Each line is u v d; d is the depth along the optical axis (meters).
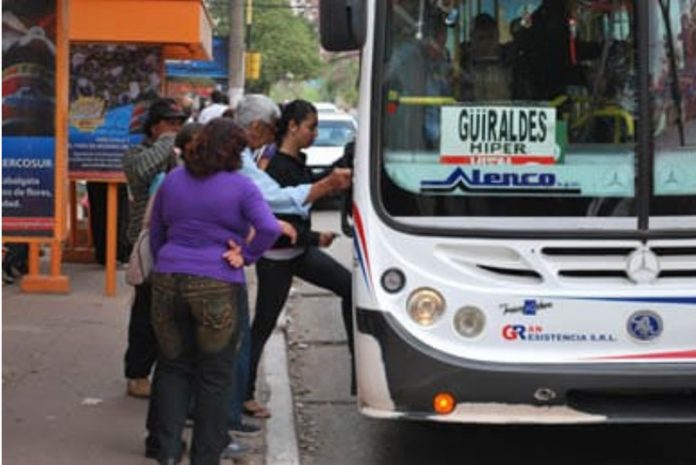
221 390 7.49
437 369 7.54
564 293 7.58
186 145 7.71
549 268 7.62
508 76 7.77
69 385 10.34
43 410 9.52
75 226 17.64
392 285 7.66
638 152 7.70
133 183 9.99
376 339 7.65
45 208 13.27
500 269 7.66
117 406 9.69
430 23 7.78
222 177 7.34
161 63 15.80
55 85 13.15
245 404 9.55
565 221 7.68
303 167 9.31
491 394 7.52
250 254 7.38
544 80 7.76
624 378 7.51
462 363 7.51
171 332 7.51
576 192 7.70
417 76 7.77
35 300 14.38
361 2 7.71
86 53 15.55
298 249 9.08
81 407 9.63
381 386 7.66
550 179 7.70
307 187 8.89
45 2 13.00
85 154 15.35
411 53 7.77
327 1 7.71
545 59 7.77
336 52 8.54
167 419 7.63
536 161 7.71
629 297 7.60
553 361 7.56
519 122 7.74
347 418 10.09
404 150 7.73
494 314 7.60
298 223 8.94
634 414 7.63
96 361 11.26
